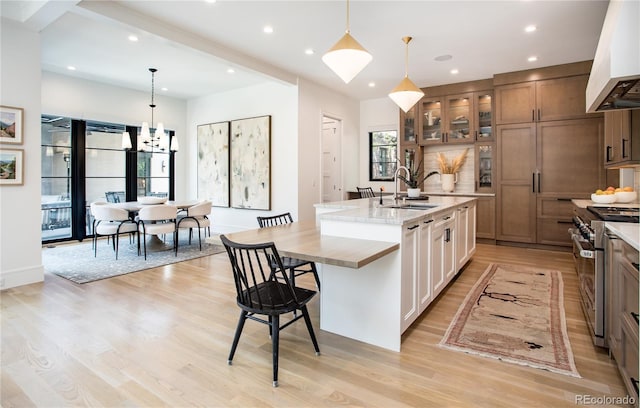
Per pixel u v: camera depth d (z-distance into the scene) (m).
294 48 4.60
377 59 4.99
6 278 3.59
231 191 6.96
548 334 2.56
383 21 3.79
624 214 2.57
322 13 3.61
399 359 2.24
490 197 5.82
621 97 2.56
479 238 5.96
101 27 3.97
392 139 7.41
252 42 4.40
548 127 5.34
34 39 3.72
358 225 2.52
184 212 6.70
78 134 6.20
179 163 7.67
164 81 6.26
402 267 2.37
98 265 4.56
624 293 1.86
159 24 3.80
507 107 5.62
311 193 6.30
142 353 2.30
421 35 4.16
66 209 6.20
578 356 2.25
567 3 3.40
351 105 7.43
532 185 5.48
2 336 2.54
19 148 3.65
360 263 1.85
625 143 3.11
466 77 5.90
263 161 6.41
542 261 4.72
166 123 7.39
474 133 6.07
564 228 5.29
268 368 2.13
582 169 5.14
